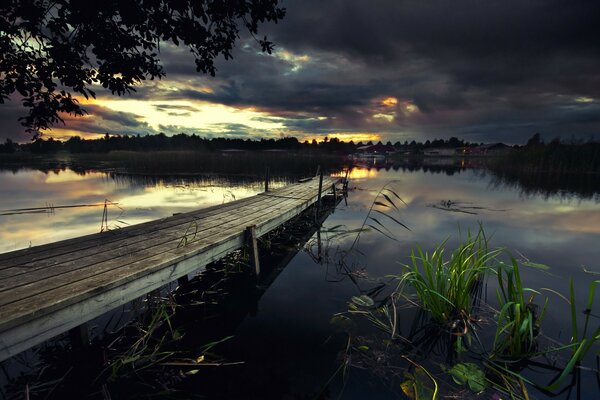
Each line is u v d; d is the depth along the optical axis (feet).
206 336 10.79
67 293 8.15
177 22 12.21
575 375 8.54
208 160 84.53
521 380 8.02
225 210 21.11
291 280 15.64
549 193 44.06
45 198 36.65
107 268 10.03
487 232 24.03
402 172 90.27
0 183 51.29
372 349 9.83
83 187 46.70
